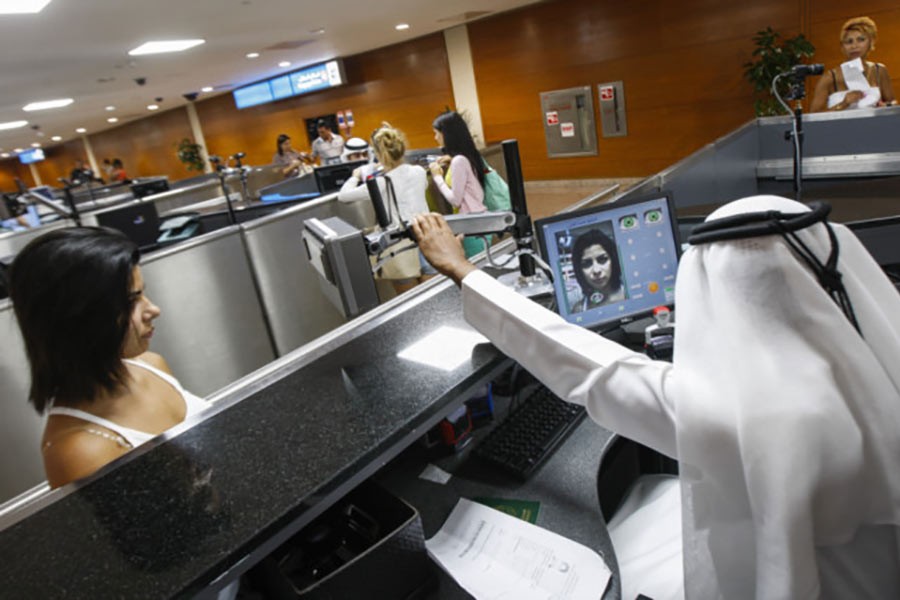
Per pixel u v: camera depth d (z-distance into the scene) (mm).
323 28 6410
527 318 879
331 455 793
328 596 763
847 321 623
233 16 5020
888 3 5160
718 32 6184
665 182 2439
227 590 770
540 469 1099
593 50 7094
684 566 745
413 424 859
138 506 738
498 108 8250
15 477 2459
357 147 4945
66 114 10445
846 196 2035
